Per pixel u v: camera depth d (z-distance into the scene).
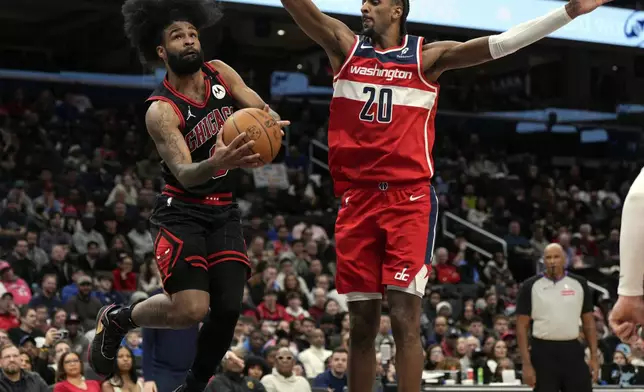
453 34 17.06
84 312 10.79
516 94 24.05
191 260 3.92
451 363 9.56
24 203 14.23
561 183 21.84
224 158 3.53
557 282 7.68
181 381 7.21
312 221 16.48
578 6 3.85
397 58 4.14
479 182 20.03
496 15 16.12
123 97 21.11
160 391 7.17
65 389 7.26
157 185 16.95
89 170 16.58
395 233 4.09
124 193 15.35
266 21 19.59
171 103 3.95
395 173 4.11
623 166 22.53
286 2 4.17
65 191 15.20
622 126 23.83
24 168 16.11
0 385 7.26
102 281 11.63
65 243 13.23
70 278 12.18
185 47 3.94
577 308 7.63
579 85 22.75
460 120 23.73
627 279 2.31
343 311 11.76
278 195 17.41
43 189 15.02
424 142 4.15
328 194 18.34
